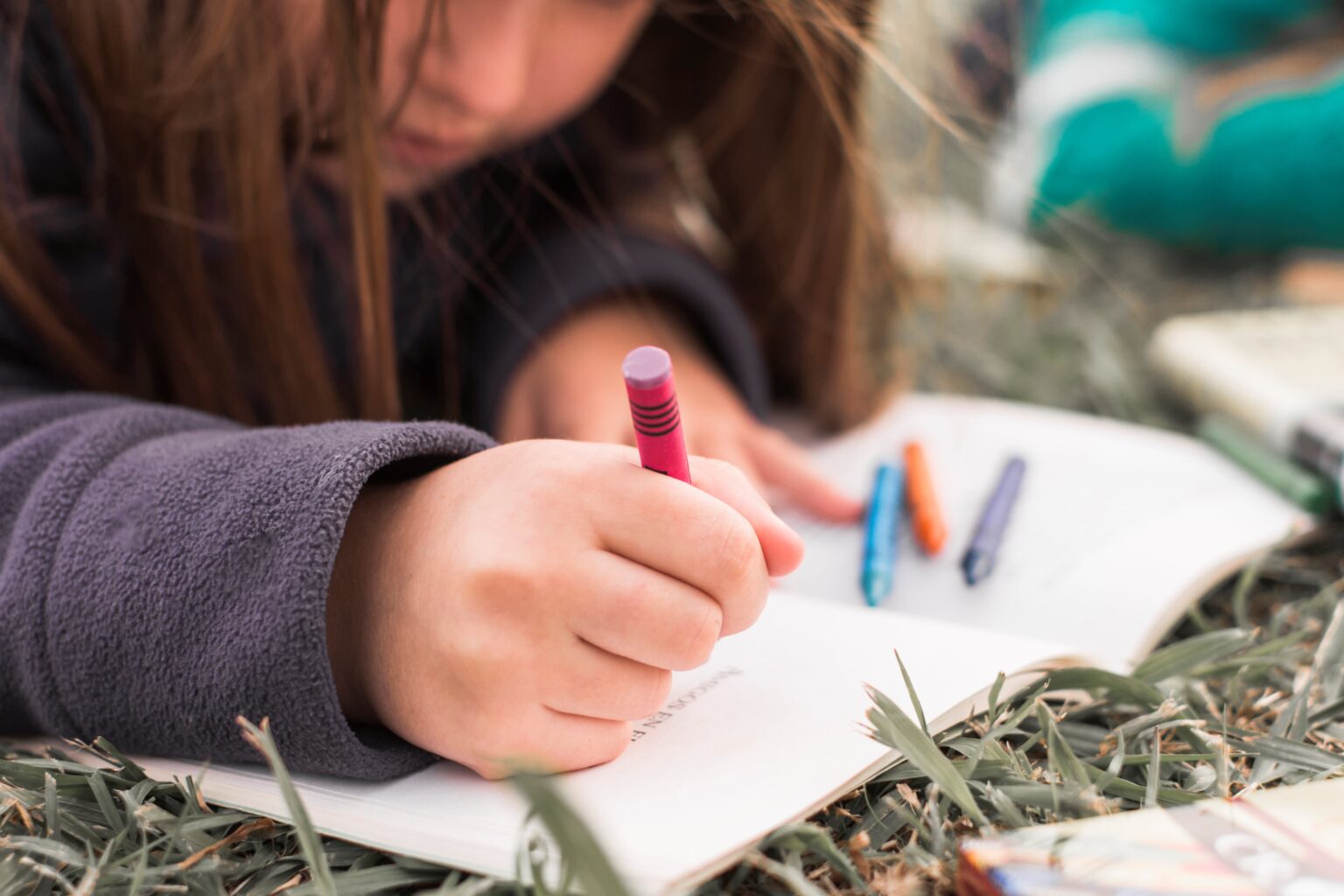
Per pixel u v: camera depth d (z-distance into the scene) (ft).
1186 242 2.35
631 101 1.98
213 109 1.51
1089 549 1.47
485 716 1.16
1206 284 2.23
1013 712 1.25
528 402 1.68
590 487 1.18
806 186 1.91
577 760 1.17
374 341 1.53
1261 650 1.32
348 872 1.14
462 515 1.19
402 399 1.78
